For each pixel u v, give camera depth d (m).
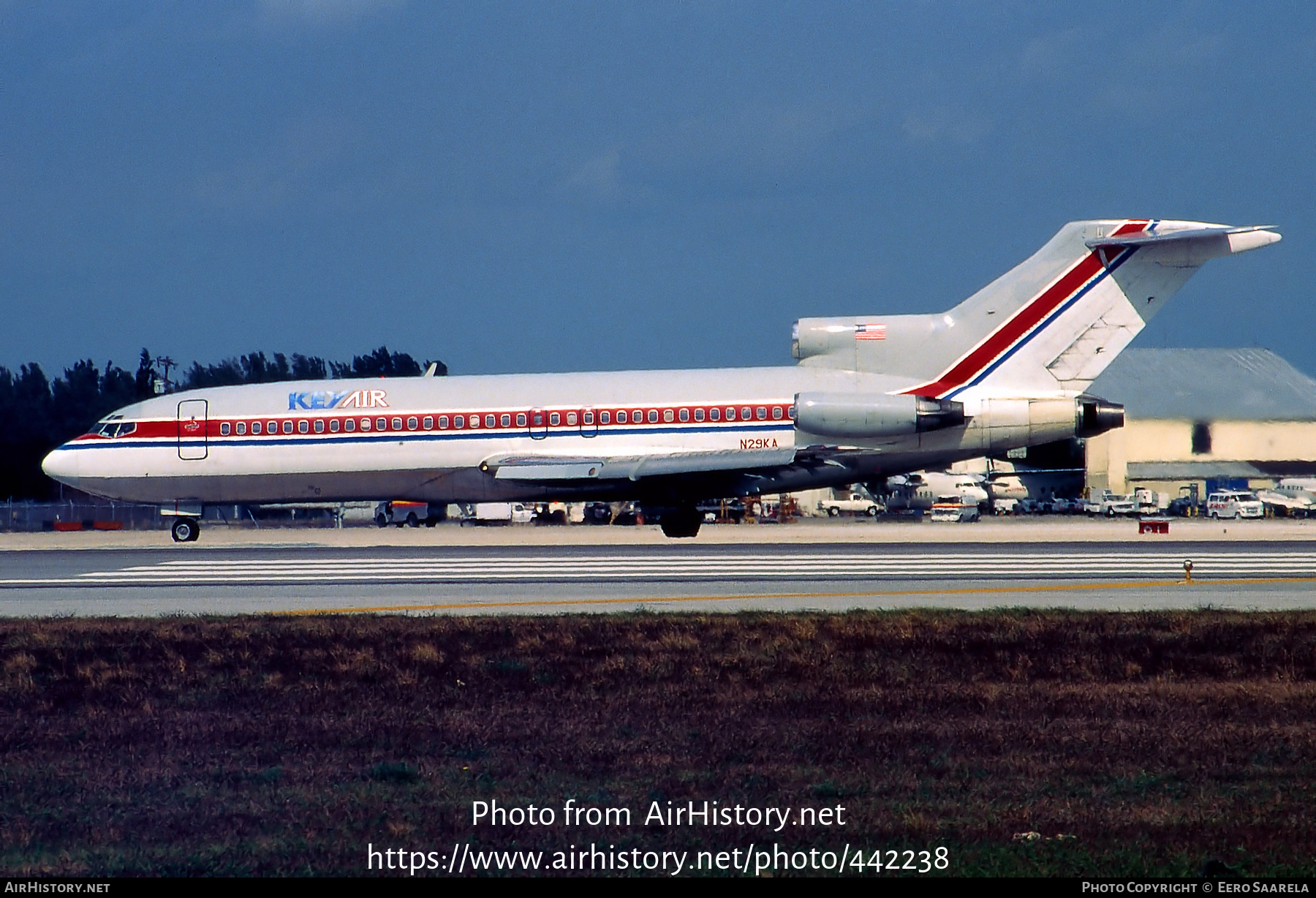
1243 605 83.12
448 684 61.72
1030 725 52.97
